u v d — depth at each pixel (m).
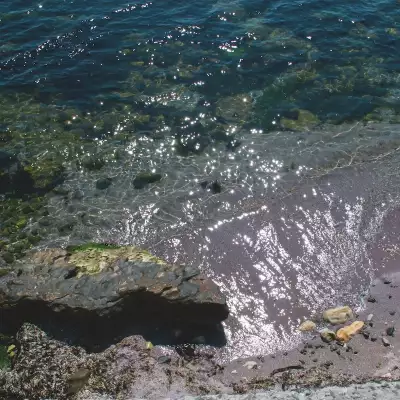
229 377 8.80
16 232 11.75
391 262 10.90
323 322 9.70
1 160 13.41
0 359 9.27
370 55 16.88
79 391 8.55
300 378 8.66
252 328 9.62
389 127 14.44
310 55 16.75
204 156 13.54
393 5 19.25
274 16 18.47
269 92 15.42
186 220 11.96
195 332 9.54
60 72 16.11
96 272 10.10
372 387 8.13
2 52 16.72
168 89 15.49
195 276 9.88
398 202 12.30
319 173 13.02
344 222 11.80
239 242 11.40
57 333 9.51
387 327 9.52
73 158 13.53
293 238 11.45
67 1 19.20
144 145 13.84
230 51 16.86
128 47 17.03
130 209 12.26
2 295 9.75
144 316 9.70
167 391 8.54
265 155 13.52
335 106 15.03
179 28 17.77
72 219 12.05
